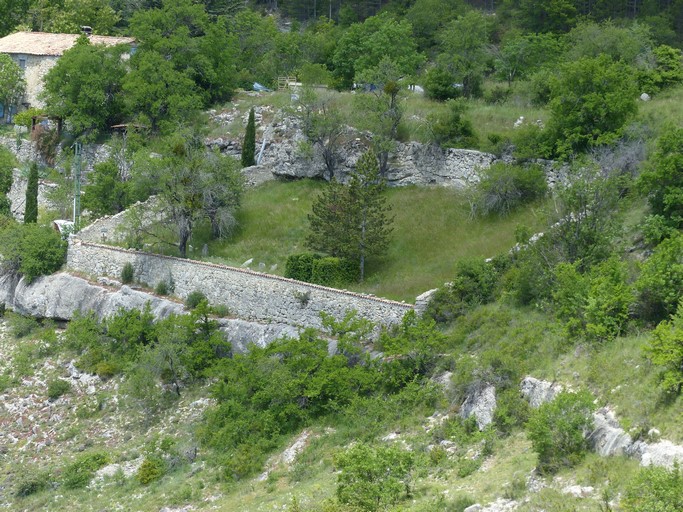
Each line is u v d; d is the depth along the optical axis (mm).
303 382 40438
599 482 26641
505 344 36844
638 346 31016
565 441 28734
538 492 27281
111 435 44562
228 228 54625
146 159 56000
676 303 32625
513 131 55719
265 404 41344
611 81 51156
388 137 56750
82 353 51188
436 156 55531
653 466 24938
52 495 40156
